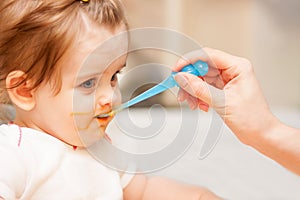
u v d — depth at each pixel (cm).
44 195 75
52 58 75
